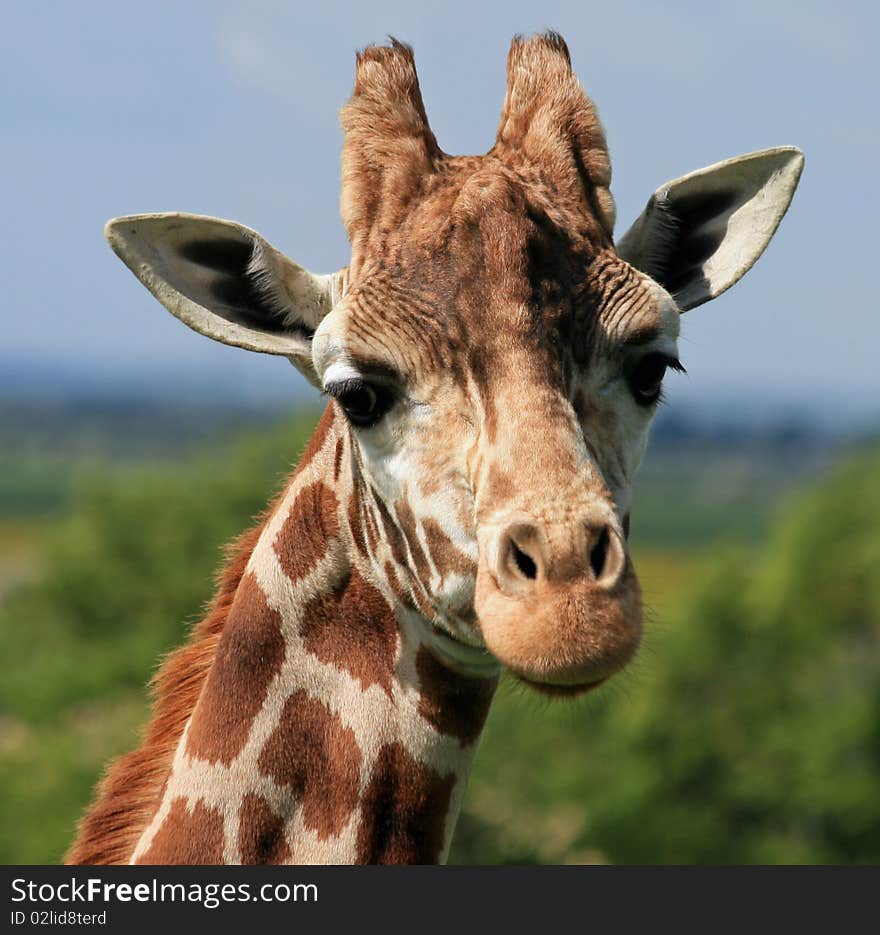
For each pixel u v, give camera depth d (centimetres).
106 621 12075
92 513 12362
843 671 13625
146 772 1694
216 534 12300
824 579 14262
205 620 1752
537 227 1498
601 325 1491
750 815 11775
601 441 1482
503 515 1366
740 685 11988
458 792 1638
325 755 1593
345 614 1620
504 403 1418
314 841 1578
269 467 12769
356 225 1585
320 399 1770
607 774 10450
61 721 8994
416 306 1482
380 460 1522
